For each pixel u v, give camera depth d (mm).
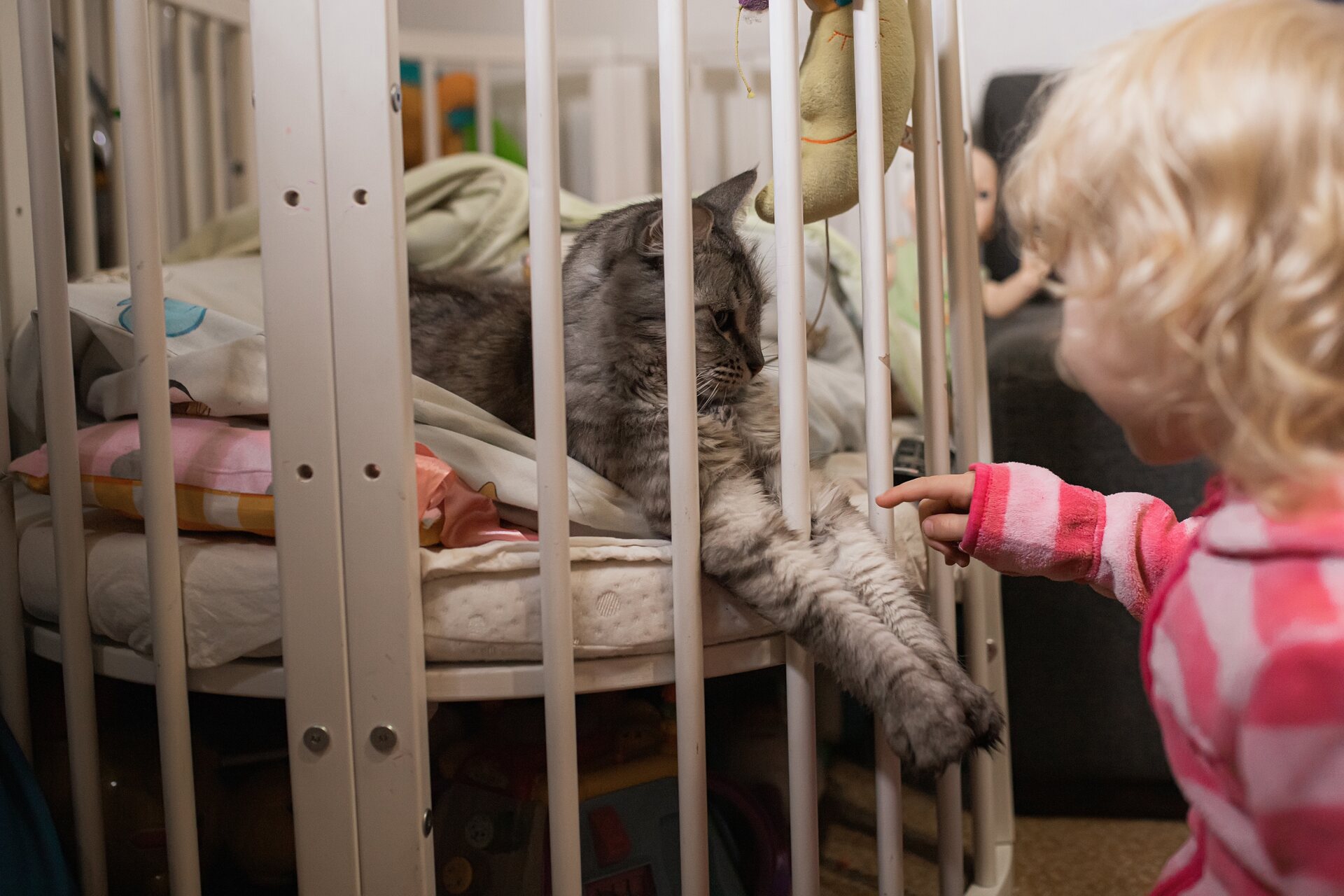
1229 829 569
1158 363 583
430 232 1929
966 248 1126
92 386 1102
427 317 1484
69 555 910
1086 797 1604
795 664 943
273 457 795
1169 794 1583
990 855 1238
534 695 858
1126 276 565
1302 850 519
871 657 895
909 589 992
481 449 1007
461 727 1090
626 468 1084
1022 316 1791
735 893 1102
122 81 802
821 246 1705
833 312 1709
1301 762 514
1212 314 538
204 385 969
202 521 900
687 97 823
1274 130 529
